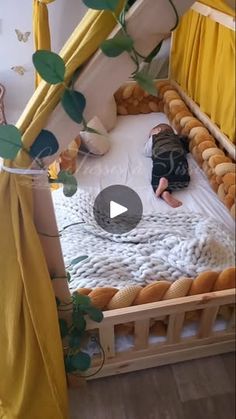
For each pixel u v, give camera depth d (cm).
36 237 78
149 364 132
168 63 235
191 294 115
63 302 101
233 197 158
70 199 150
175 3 56
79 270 120
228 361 137
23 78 170
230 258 134
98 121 197
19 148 67
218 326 132
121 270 123
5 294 85
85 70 62
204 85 195
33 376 98
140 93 229
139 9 55
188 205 165
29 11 154
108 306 111
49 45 136
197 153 189
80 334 110
